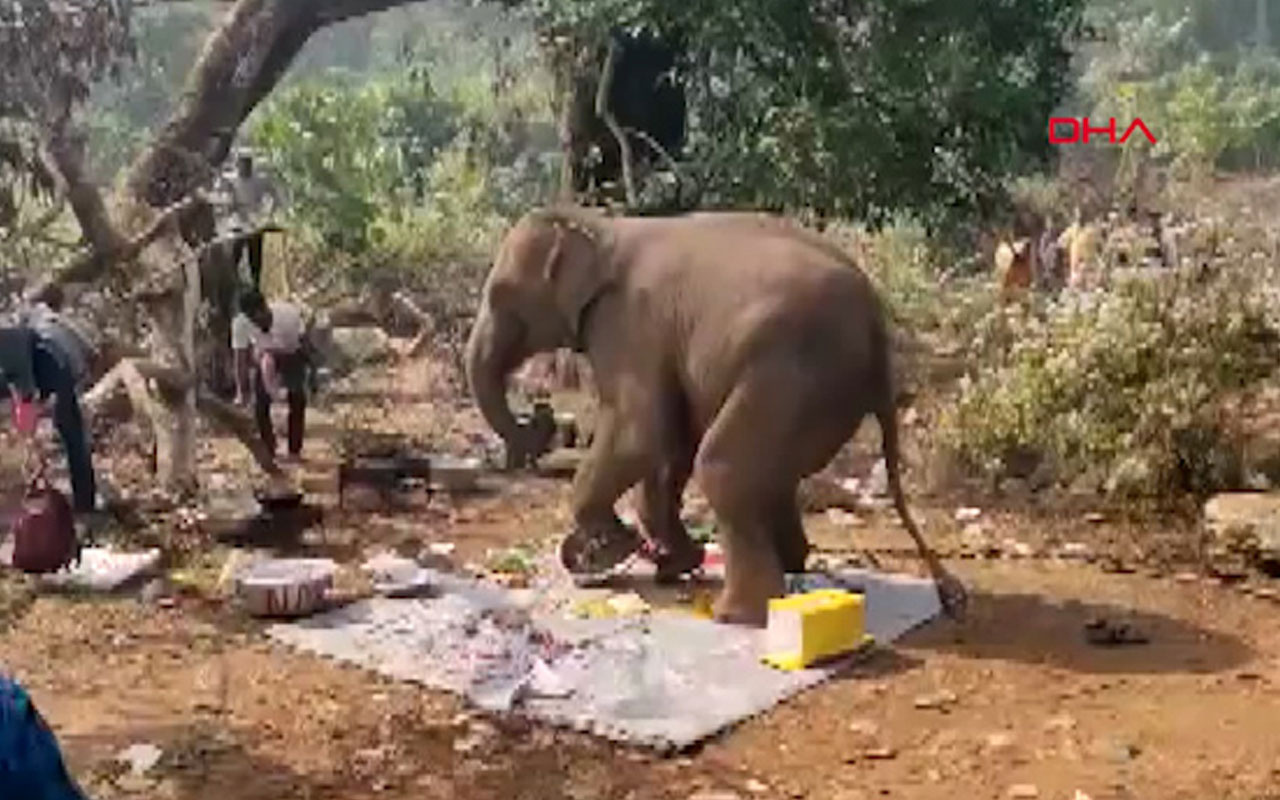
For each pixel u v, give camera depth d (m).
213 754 6.35
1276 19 38.19
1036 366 10.64
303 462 11.64
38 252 11.30
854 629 7.44
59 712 6.77
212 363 12.93
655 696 6.83
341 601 8.22
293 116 18.48
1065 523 9.92
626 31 13.59
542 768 6.23
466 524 10.02
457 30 28.36
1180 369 10.18
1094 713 6.79
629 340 8.21
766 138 12.49
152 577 8.67
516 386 14.20
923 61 12.27
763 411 7.61
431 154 23.45
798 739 6.50
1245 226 14.21
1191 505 10.07
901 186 12.62
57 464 11.07
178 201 12.22
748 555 7.79
